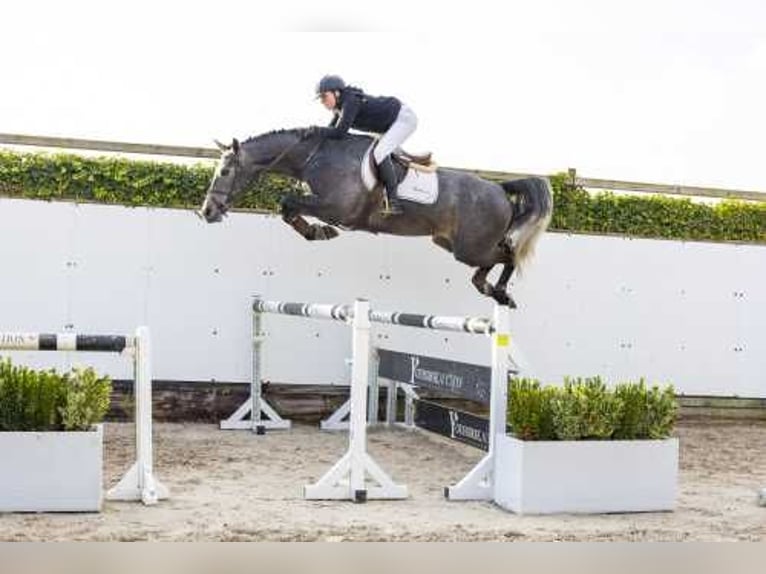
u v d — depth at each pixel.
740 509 4.72
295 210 5.97
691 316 8.38
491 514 4.46
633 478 4.57
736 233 8.49
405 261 7.81
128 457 5.76
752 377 8.50
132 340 4.48
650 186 8.38
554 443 4.48
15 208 7.16
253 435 6.89
